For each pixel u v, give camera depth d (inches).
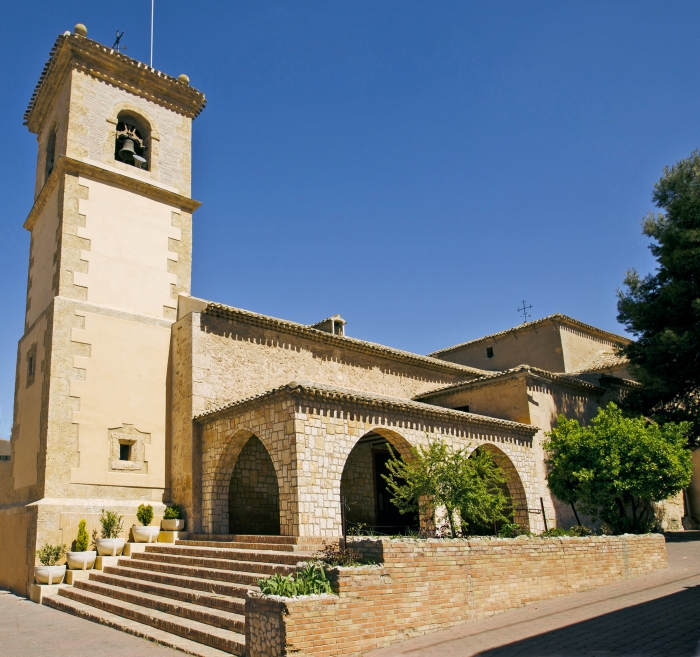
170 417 795.4
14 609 592.4
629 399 1034.7
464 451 764.0
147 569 615.8
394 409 695.7
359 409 660.7
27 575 665.6
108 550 671.1
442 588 418.6
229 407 687.7
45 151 918.4
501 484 842.8
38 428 722.8
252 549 583.5
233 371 800.3
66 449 698.8
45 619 535.2
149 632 440.5
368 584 372.5
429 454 628.4
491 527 842.8
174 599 502.0
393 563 393.7
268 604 342.0
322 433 619.5
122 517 713.0
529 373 900.6
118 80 884.0
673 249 1027.9
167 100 938.1
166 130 924.6
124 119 900.6
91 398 732.0
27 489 730.2
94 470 714.2
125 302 802.2
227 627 406.3
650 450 722.8
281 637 327.6
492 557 467.2
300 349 884.6
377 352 980.6
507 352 1338.6
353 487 880.3
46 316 755.4
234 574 493.4
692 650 332.8
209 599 460.8
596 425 782.5
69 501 684.1
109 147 849.5
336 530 602.5
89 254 784.9
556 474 764.6
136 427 760.3
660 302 1014.4
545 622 421.4
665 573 639.1
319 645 336.5
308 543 560.4
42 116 948.0
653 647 343.0
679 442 754.8
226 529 710.5
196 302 802.2
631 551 625.0
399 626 380.8
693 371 978.7
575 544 556.1
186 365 780.0
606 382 1082.7
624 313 1064.8
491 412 928.3
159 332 816.9
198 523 717.3
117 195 834.8
